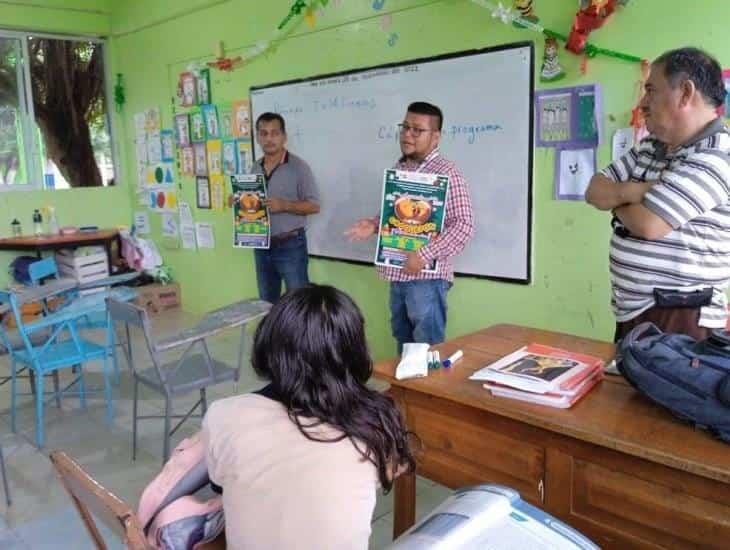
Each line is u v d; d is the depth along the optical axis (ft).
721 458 4.07
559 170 9.33
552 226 9.57
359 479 3.67
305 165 12.73
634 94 8.40
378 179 12.12
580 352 6.27
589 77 8.80
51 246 16.87
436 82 10.73
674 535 4.30
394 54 11.36
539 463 4.98
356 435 3.75
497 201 10.21
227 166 15.87
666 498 4.30
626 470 4.47
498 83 9.87
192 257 17.93
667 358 4.62
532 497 5.08
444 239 9.10
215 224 16.79
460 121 10.50
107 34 19.07
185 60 16.47
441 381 5.60
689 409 4.46
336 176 12.98
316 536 3.50
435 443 5.71
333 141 12.87
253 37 14.29
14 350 10.77
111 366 14.02
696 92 5.63
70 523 8.07
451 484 5.65
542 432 4.91
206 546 4.34
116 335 14.08
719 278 5.96
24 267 17.63
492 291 10.53
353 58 12.15
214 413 3.92
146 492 4.33
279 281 13.34
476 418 5.34
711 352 4.60
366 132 12.14
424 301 9.44
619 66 8.50
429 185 8.97
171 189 18.12
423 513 8.05
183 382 9.13
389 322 12.66
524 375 5.32
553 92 9.21
